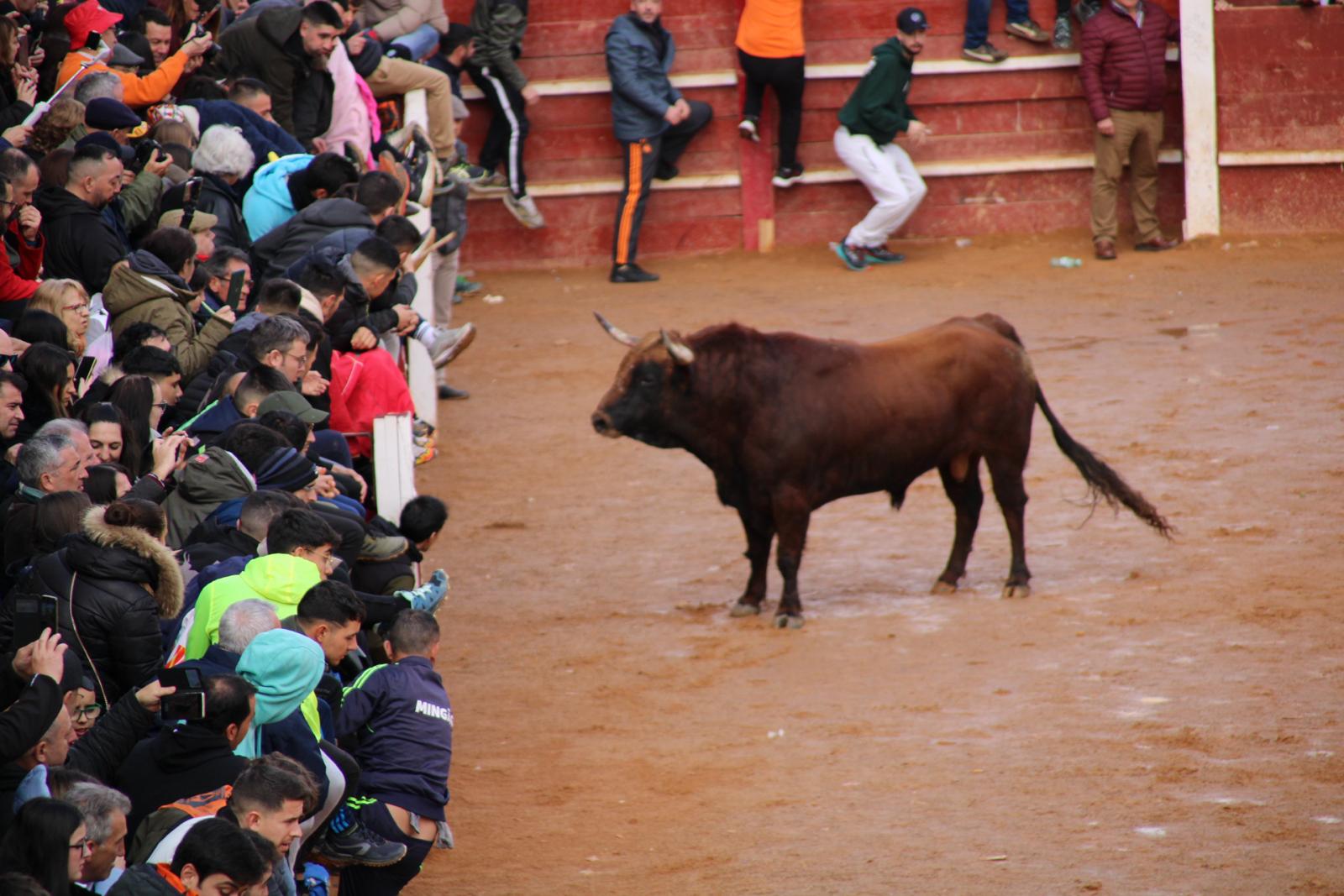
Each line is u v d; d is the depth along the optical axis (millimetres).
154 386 17719
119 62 27656
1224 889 15969
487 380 43000
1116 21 51594
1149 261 52188
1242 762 19141
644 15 52875
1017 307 47594
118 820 11148
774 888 16562
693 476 34531
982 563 28219
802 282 52656
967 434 25984
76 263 21406
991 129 55938
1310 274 49094
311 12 31891
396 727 15547
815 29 55594
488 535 31031
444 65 49688
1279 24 52656
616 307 50656
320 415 18484
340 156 26438
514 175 54938
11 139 23141
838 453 25406
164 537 15062
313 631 14117
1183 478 31656
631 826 18328
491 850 17797
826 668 23391
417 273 32094
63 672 12367
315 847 14961
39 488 15531
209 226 24000
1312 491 30156
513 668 23906
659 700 22438
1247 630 23625
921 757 19891
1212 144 53312
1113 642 23578
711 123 56438
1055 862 16797
